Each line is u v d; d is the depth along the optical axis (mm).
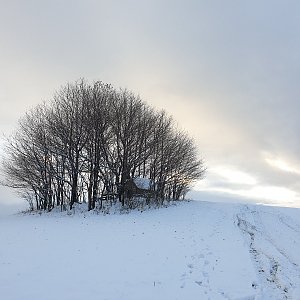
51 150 40094
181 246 18672
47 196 41688
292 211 37750
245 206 41438
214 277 13758
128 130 40750
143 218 30656
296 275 14930
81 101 40344
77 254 16703
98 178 40094
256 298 11820
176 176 52469
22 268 14258
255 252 18500
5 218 35281
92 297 11328
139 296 11586
